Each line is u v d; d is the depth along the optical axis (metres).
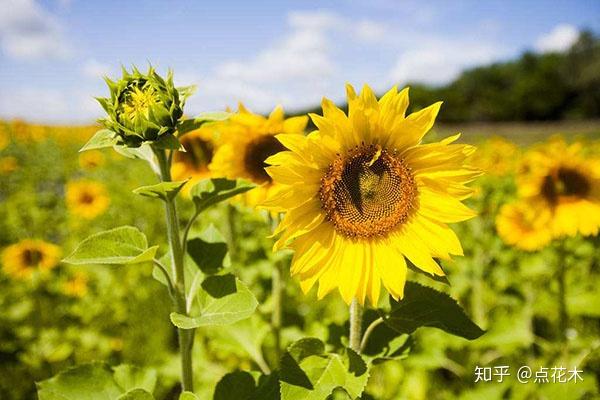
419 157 0.36
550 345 0.60
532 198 0.66
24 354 0.75
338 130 0.35
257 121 0.55
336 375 0.32
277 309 0.57
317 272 0.36
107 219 1.36
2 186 1.99
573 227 0.62
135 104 0.34
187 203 1.12
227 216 0.71
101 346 0.79
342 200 0.36
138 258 0.34
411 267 0.37
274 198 0.34
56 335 0.77
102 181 1.92
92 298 0.91
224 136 0.56
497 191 1.01
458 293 0.80
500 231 0.78
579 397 0.48
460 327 0.35
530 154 0.74
